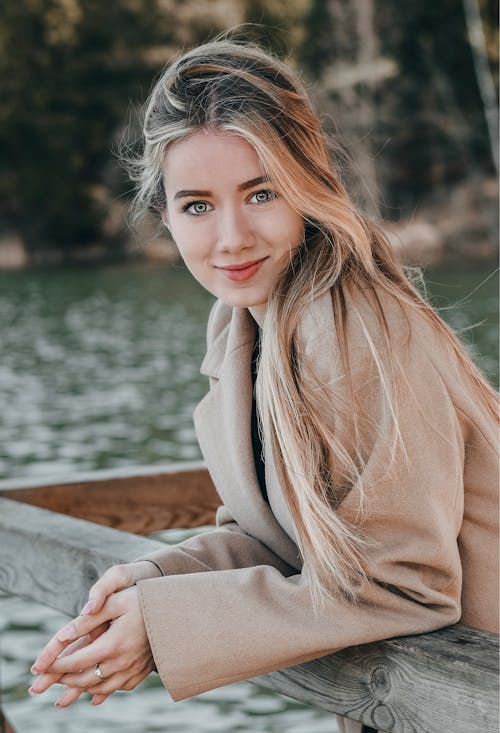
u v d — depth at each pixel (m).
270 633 1.51
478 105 43.62
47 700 4.29
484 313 24.42
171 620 1.52
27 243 46.41
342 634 1.50
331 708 1.60
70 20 45.25
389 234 1.78
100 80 45.97
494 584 1.63
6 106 45.47
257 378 1.70
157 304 29.33
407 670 1.48
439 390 1.54
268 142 1.56
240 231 1.60
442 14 43.19
